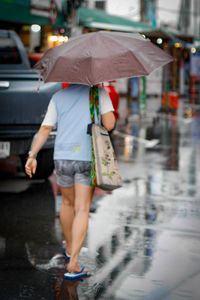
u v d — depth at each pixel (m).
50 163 9.91
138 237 6.70
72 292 4.90
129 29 22.19
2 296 4.79
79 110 5.32
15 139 8.90
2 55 11.20
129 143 16.83
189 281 5.20
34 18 18.50
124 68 4.92
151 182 10.52
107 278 5.26
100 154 5.15
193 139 18.30
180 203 8.70
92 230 6.98
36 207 8.23
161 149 15.55
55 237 6.68
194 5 61.03
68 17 19.94
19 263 5.69
